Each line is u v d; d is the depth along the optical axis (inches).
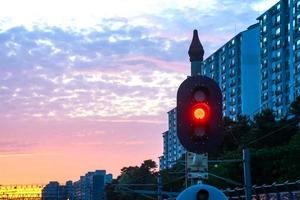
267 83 4859.7
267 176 2146.9
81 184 6077.8
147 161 4896.7
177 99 267.1
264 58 4926.2
